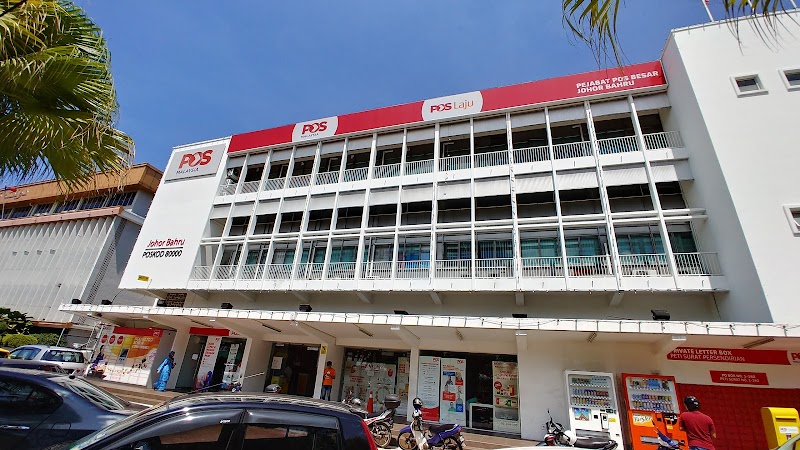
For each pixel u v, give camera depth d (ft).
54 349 44.19
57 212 101.04
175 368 54.54
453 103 56.59
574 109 50.31
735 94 39.86
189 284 58.75
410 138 58.08
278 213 60.54
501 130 53.11
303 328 42.42
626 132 50.42
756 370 31.60
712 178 38.78
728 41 42.68
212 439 8.87
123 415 14.76
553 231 46.03
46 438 13.19
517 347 38.22
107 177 13.43
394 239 52.19
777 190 34.88
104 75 12.15
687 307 39.60
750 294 33.47
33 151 11.75
